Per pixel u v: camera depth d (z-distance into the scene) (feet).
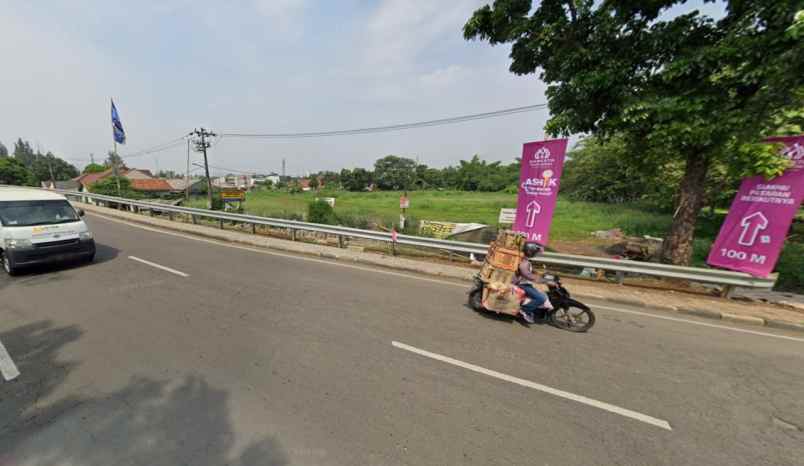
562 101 23.25
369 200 155.84
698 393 10.21
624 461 7.43
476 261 28.02
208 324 13.91
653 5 19.33
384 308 16.70
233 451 7.22
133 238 34.40
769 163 16.72
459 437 7.94
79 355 11.14
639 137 22.65
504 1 21.94
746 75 16.61
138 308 15.44
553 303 15.51
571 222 64.44
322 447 7.44
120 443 7.34
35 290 17.67
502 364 11.55
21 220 20.61
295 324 14.26
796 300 19.10
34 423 7.88
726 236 19.26
